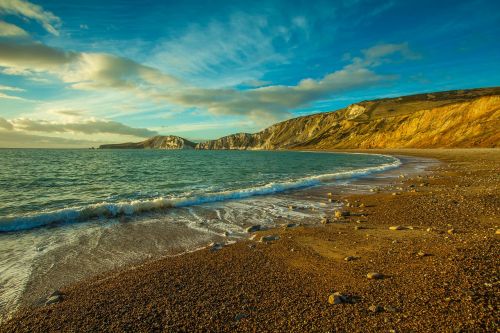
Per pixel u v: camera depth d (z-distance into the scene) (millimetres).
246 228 11938
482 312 4668
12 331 5188
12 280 7320
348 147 158625
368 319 4988
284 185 22109
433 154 69938
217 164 57031
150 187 23406
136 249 9547
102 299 6219
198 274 7414
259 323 5117
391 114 181000
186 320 5289
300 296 6066
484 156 51156
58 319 5500
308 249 9156
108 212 13906
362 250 8797
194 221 13016
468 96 180125
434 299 5309
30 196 18953
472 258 6785
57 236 10727
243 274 7352
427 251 7926
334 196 18938
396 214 13430
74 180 28250
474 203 14312
